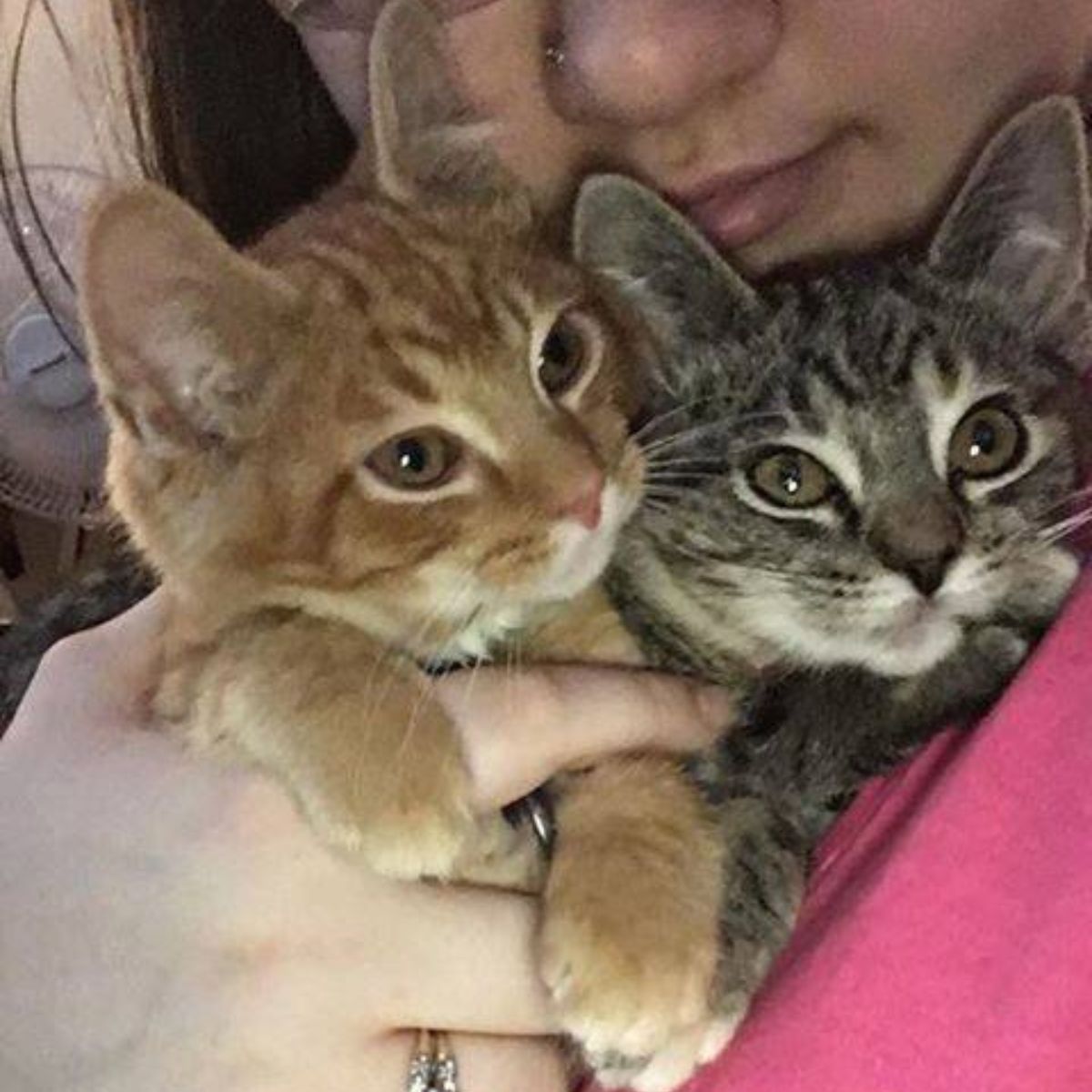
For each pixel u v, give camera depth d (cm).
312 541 22
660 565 25
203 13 30
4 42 35
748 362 25
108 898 21
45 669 24
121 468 23
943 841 20
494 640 23
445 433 22
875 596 23
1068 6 25
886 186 25
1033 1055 19
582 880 21
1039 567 24
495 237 24
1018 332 25
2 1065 21
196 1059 20
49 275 33
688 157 25
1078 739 20
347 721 21
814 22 24
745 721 23
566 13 24
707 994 21
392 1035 21
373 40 25
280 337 22
